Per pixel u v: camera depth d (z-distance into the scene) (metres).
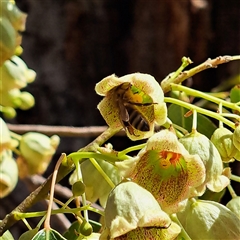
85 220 0.22
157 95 0.21
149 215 0.20
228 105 0.23
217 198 0.27
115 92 0.22
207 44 0.45
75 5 0.46
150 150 0.21
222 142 0.23
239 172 0.43
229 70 0.45
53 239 0.21
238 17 0.45
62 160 0.22
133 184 0.21
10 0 0.22
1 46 0.20
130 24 0.46
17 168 0.22
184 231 0.21
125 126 0.22
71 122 0.47
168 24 0.45
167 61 0.45
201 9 0.44
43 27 0.46
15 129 0.34
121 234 0.20
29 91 0.46
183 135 0.23
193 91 0.24
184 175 0.21
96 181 0.25
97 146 0.23
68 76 0.47
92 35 0.47
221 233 0.22
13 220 0.23
